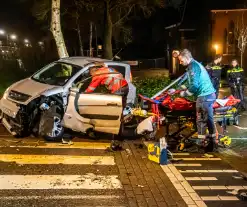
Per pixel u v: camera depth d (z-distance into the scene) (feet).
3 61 89.97
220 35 89.10
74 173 21.99
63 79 31.17
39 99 28.43
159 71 115.44
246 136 31.42
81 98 27.48
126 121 29.17
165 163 23.93
